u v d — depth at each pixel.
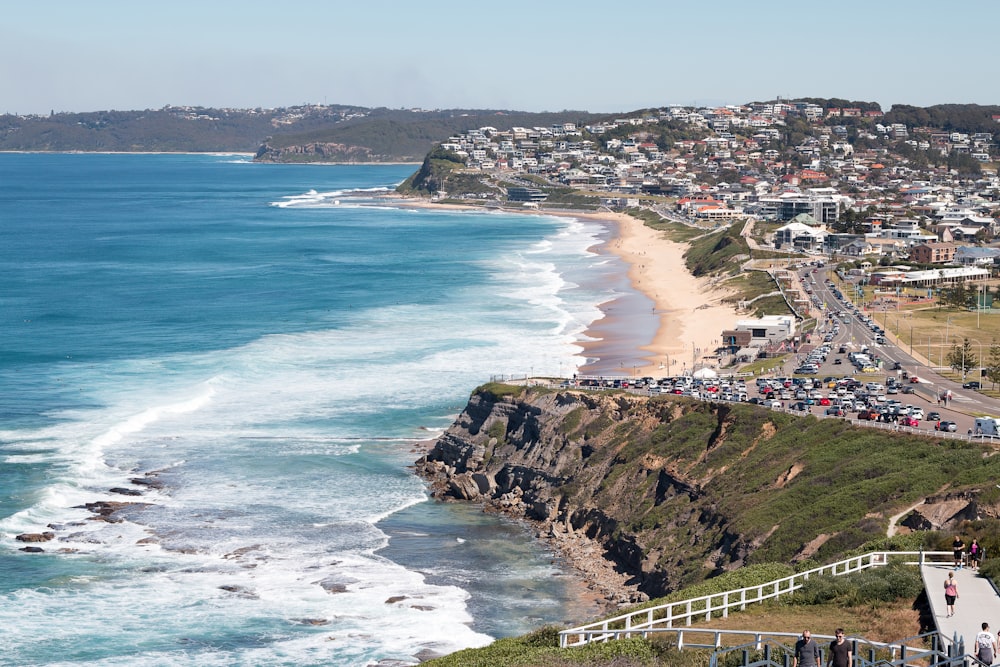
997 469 81.81
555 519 107.12
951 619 48.09
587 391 122.62
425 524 104.25
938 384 141.25
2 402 140.50
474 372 159.38
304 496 109.25
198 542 95.38
